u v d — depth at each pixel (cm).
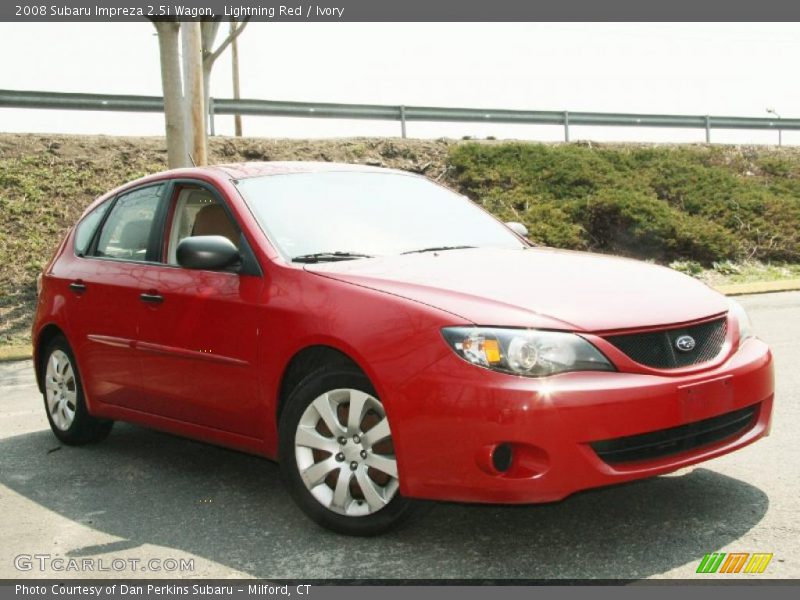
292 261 438
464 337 354
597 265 435
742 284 1400
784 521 390
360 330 380
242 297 439
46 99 1706
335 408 399
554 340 350
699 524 393
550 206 1706
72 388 591
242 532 417
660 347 366
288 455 413
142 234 538
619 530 391
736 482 448
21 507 474
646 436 358
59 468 548
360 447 390
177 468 535
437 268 414
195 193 511
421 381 358
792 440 517
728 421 385
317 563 373
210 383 457
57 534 429
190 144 1324
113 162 1639
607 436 343
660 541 376
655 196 1866
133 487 500
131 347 510
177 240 513
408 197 523
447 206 530
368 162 1850
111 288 532
